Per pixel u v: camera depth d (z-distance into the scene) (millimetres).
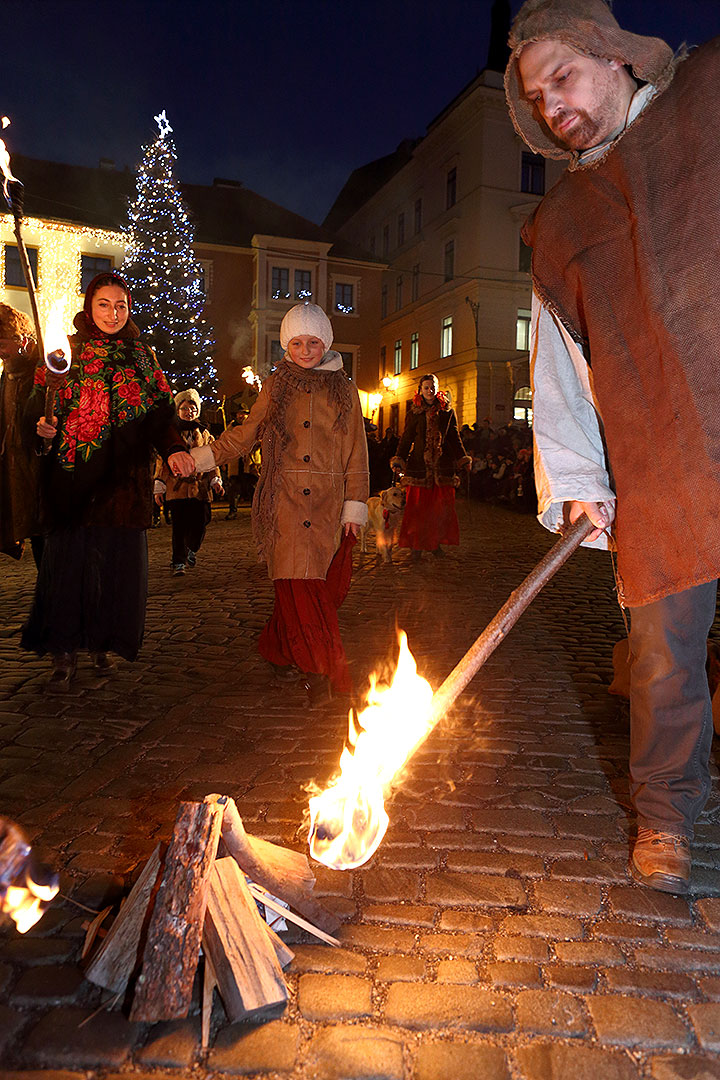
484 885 2344
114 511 4055
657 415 2188
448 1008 1826
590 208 2256
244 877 1989
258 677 4547
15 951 2029
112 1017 1804
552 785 3062
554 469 2334
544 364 2430
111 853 2518
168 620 6129
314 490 4043
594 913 2213
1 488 4027
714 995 1890
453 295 33750
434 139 34500
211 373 27406
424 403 9281
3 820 2723
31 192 29188
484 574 8578
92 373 3994
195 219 33312
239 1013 1764
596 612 6551
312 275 33656
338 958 1998
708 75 2076
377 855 2510
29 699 4066
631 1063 1688
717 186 2066
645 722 2400
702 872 2410
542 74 2195
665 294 2135
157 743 3467
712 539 2135
